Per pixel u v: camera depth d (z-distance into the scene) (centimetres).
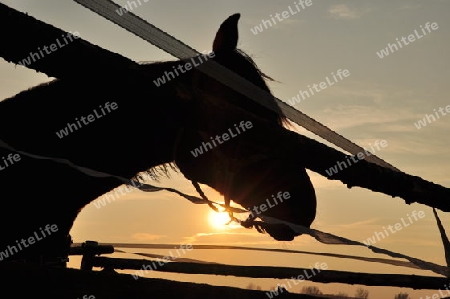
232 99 293
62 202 317
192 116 211
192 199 248
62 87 305
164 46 204
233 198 316
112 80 188
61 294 175
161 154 315
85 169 228
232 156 300
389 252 246
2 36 163
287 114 252
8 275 171
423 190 270
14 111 308
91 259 448
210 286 195
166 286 187
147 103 217
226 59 320
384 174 255
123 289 181
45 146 305
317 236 237
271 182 312
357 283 312
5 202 303
